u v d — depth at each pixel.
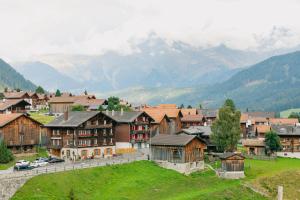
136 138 159.88
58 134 139.25
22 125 135.62
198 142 135.00
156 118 174.12
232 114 155.12
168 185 113.25
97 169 113.56
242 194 109.25
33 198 89.69
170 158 131.00
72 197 94.31
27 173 98.75
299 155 166.62
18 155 132.88
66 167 111.31
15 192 91.31
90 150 139.50
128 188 106.56
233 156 122.94
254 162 147.00
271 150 164.75
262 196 111.25
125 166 122.44
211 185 114.50
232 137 153.38
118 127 158.50
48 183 97.00
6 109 185.50
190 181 118.69
